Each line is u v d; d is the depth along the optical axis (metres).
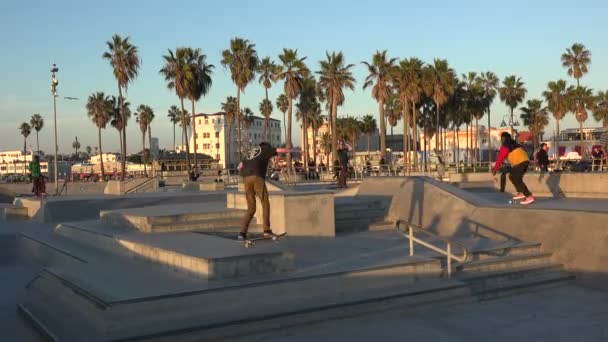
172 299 5.86
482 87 68.12
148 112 102.00
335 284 7.01
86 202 17.55
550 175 15.98
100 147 66.06
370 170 36.16
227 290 6.19
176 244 8.16
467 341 6.05
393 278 7.60
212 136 125.94
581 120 66.31
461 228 11.77
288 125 52.22
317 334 6.23
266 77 59.47
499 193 16.28
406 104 55.06
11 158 151.38
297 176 35.22
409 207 13.27
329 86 52.03
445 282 7.88
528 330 6.46
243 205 11.95
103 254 9.73
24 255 12.93
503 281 8.46
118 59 52.31
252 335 5.99
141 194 20.70
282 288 6.57
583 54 65.56
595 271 8.92
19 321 7.08
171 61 51.53
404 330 6.41
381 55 51.47
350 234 11.87
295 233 11.02
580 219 9.68
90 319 5.83
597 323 6.76
